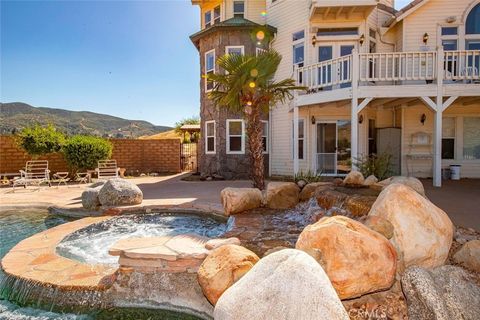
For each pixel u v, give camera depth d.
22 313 3.71
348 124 14.10
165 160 20.39
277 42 15.59
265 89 9.32
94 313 3.70
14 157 15.92
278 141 15.86
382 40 13.91
